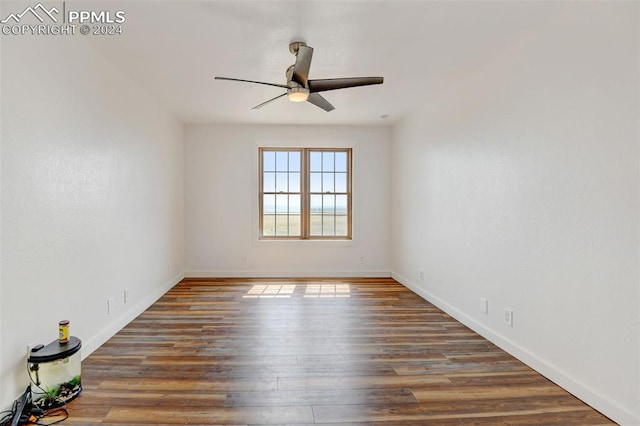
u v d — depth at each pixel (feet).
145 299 13.05
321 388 7.56
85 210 8.93
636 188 6.08
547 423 6.39
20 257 6.71
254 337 10.44
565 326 7.52
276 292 15.70
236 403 6.97
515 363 8.79
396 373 8.25
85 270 8.95
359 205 19.02
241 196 18.62
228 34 8.63
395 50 9.54
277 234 19.17
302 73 8.64
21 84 6.73
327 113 16.22
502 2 7.25
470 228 11.25
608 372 6.57
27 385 6.84
